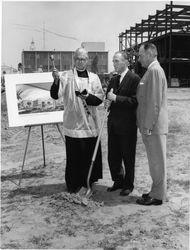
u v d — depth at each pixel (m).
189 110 11.52
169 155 6.62
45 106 5.62
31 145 9.03
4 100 15.33
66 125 4.61
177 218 3.90
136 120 4.37
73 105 4.48
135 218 3.93
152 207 4.22
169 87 23.41
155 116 3.87
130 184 4.64
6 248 3.40
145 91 3.91
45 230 3.77
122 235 3.56
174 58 23.94
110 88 4.50
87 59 4.47
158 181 4.18
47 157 7.45
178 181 5.13
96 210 4.20
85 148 4.61
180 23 23.88
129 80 4.28
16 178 5.99
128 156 4.47
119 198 4.55
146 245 3.34
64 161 6.96
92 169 4.77
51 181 5.60
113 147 4.61
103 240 3.47
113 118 4.43
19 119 5.50
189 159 6.30
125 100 4.20
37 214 4.21
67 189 4.94
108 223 3.84
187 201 4.37
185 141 7.73
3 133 10.88
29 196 4.91
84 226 3.81
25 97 5.56
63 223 3.91
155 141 4.00
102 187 5.03
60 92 4.56
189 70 25.23
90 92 4.46
